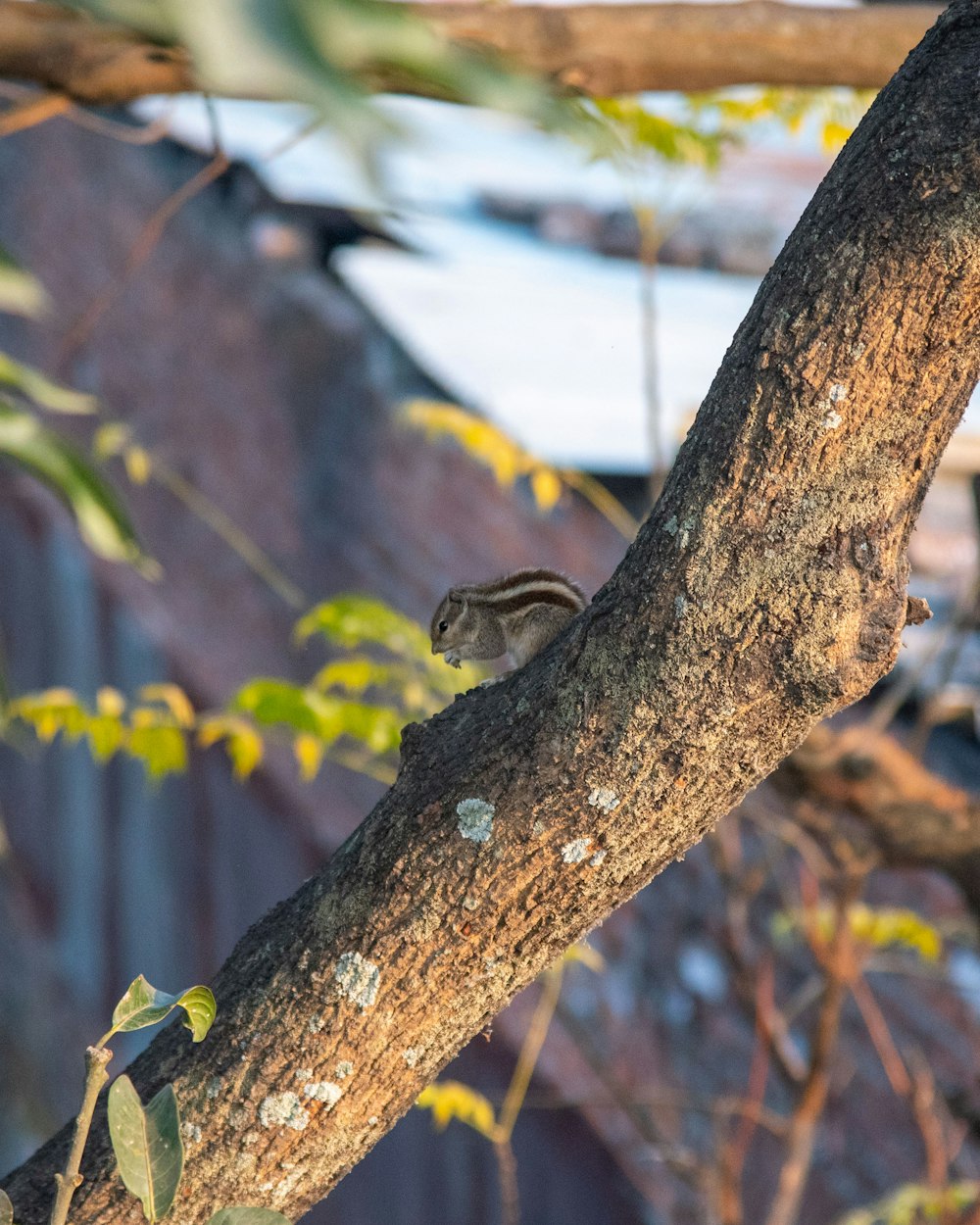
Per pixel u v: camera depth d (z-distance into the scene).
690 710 3.93
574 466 10.98
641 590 3.95
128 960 26.25
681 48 7.46
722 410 3.92
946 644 10.35
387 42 1.67
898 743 10.61
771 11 7.54
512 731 4.10
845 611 3.83
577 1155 15.45
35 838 29.64
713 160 9.91
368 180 1.52
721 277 17.06
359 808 18.55
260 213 18.36
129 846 25.98
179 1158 3.54
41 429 4.38
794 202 17.80
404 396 15.84
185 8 1.44
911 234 3.72
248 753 7.90
